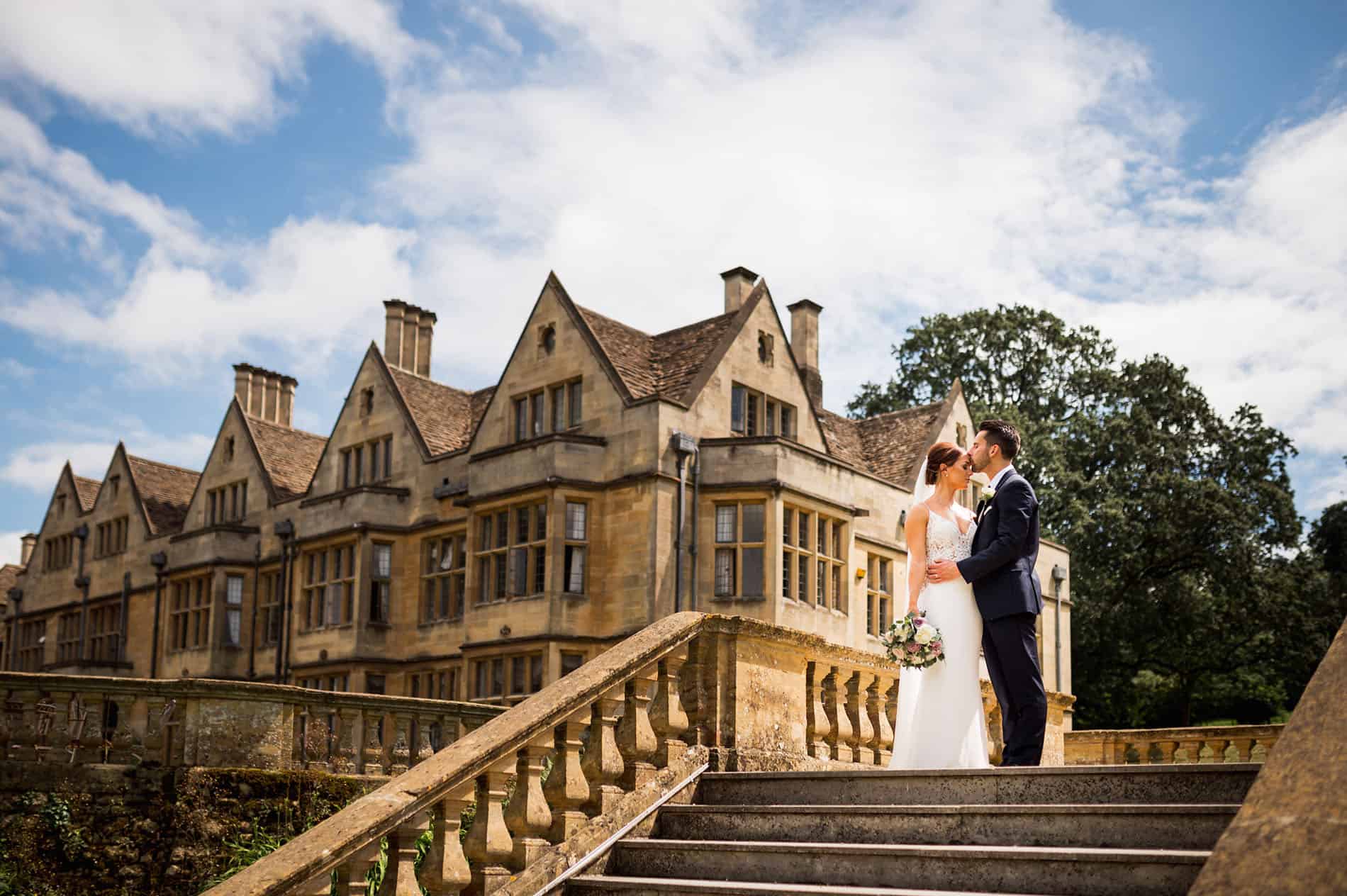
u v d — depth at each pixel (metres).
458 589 28.58
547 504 25.53
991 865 5.36
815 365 34.03
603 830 6.63
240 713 13.30
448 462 29.41
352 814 5.59
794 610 25.50
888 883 5.61
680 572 24.64
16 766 12.55
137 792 12.90
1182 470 44.19
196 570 34.31
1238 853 3.50
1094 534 41.94
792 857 5.96
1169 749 16.92
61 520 42.47
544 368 27.44
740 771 7.34
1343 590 44.22
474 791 6.38
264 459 34.91
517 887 6.08
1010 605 7.24
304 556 31.59
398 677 29.48
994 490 7.47
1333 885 3.25
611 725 6.93
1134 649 42.75
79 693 13.09
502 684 25.67
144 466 40.00
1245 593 41.78
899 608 30.73
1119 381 46.41
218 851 12.60
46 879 12.30
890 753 9.05
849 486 27.92
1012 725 7.20
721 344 26.88
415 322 34.47
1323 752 3.69
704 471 25.64
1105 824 5.44
